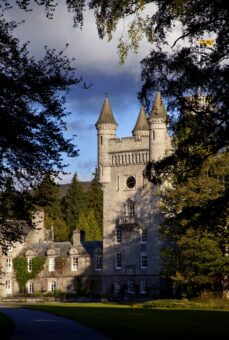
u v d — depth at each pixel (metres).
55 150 28.11
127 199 103.81
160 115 98.75
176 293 93.31
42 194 29.86
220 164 63.16
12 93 26.78
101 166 106.25
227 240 65.06
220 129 28.83
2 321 41.75
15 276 114.81
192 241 65.50
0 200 29.61
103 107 107.62
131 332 33.25
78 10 27.42
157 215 100.44
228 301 64.94
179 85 29.52
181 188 65.81
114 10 27.53
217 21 27.62
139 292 100.69
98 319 44.09
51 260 113.12
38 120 27.39
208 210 33.47
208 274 67.31
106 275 104.56
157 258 99.69
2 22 26.84
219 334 31.98
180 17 27.80
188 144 31.14
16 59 26.97
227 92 28.25
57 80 27.39
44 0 26.08
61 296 108.25
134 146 103.50
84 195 157.38
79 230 113.12
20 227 30.70
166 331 33.78
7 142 27.20
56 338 30.05
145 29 28.19
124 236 103.62
